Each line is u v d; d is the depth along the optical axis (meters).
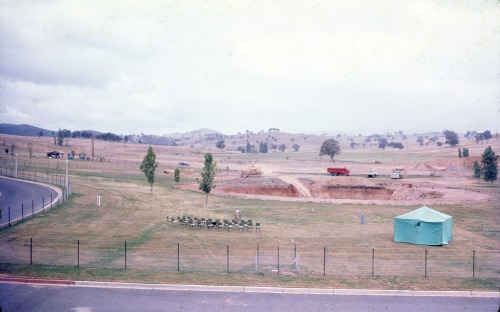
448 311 18.16
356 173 115.31
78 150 180.00
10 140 191.88
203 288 20.80
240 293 20.30
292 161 167.12
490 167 84.38
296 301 19.25
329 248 32.44
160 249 30.52
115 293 19.77
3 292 19.44
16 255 26.73
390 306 18.72
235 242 34.12
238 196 66.81
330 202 62.47
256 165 145.38
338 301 19.33
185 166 132.75
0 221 38.53
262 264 26.45
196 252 29.91
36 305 17.92
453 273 25.03
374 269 25.78
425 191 70.31
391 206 58.97
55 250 28.70
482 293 20.50
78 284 20.84
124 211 47.91
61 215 42.72
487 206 57.66
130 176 90.50
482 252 31.70
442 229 34.12
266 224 43.62
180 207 53.75
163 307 18.14
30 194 55.62
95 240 32.69
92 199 54.56
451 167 121.19
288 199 65.25
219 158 199.88
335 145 165.50
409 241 35.03
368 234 38.91
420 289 21.02
